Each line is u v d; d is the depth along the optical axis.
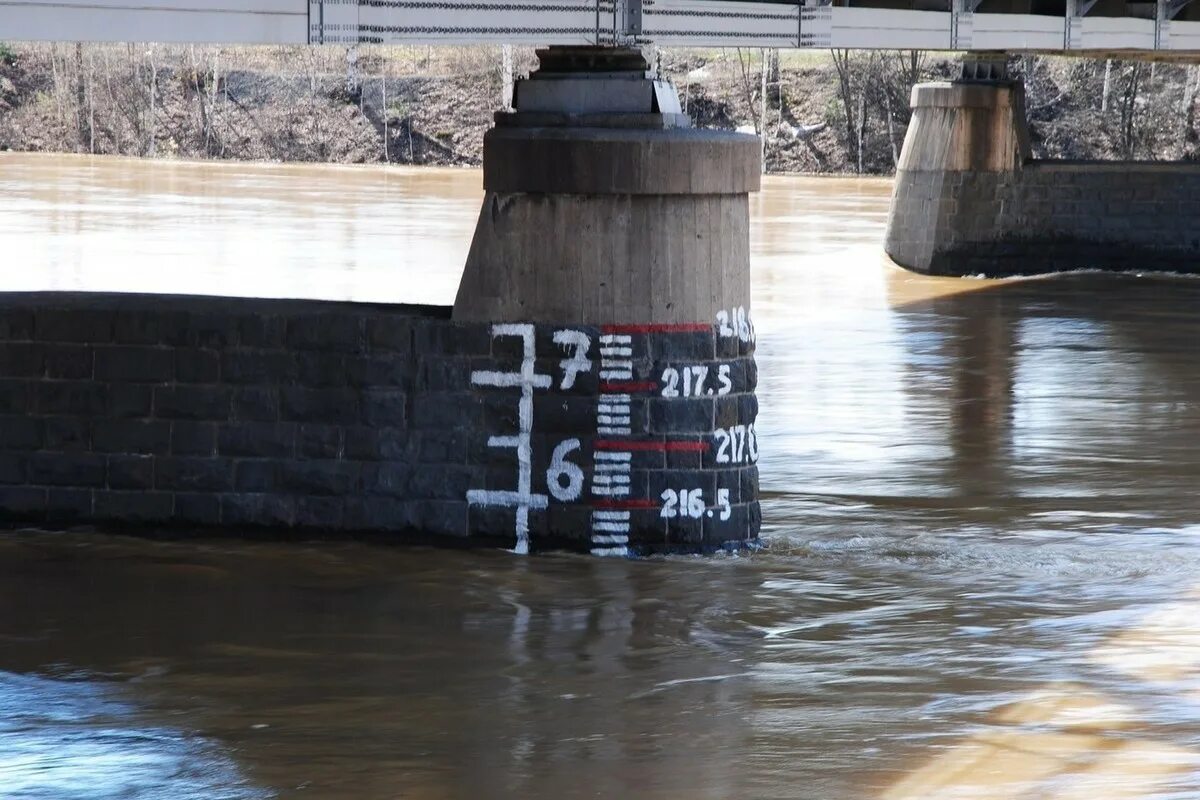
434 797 24.78
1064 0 74.38
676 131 37.59
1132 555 39.72
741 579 36.94
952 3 63.78
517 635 32.91
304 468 38.75
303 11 33.72
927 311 83.56
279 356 38.53
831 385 62.66
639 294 37.59
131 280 89.69
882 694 29.59
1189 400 60.25
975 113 98.69
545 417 38.00
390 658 31.48
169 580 36.16
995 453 51.06
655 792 25.00
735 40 44.75
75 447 39.22
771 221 132.38
